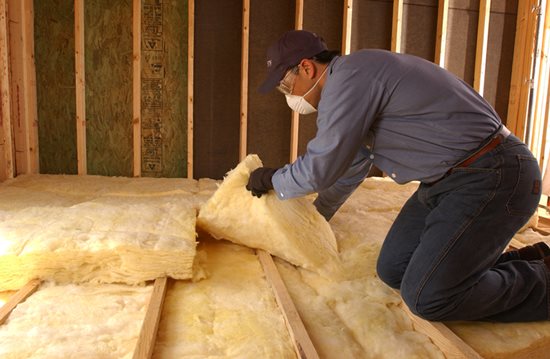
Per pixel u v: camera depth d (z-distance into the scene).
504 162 1.37
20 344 1.32
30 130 3.48
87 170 3.71
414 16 4.01
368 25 3.96
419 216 1.67
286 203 1.93
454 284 1.38
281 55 1.49
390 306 1.66
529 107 4.12
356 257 1.99
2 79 3.16
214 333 1.42
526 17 4.05
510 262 1.60
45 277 1.70
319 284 1.83
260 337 1.41
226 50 3.73
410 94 1.38
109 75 3.61
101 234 1.76
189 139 3.66
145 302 1.61
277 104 3.88
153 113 3.71
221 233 2.07
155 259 1.69
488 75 4.23
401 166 1.50
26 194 2.91
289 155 3.98
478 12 4.09
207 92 3.76
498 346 1.42
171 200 2.83
